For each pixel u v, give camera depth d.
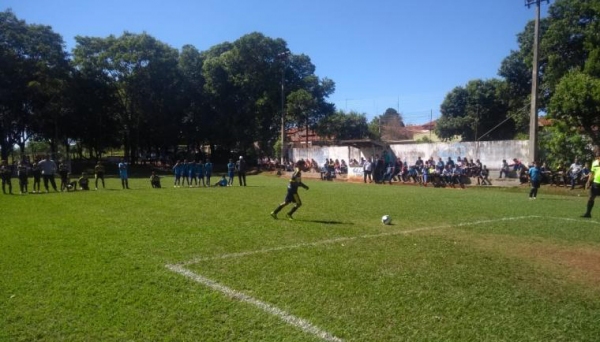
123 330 4.59
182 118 53.44
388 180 30.27
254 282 6.20
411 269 6.94
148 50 49.00
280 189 23.30
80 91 46.75
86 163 55.16
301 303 5.39
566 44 31.81
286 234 9.73
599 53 26.67
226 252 7.95
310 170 40.12
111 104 49.88
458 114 49.84
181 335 4.48
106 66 48.62
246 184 28.30
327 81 55.75
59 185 27.19
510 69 40.50
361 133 55.97
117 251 7.91
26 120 45.03
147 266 6.93
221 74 51.56
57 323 4.74
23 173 20.69
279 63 51.78
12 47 42.53
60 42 46.53
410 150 33.03
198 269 6.83
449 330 4.68
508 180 25.52
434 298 5.63
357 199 17.95
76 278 6.25
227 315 5.00
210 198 17.91
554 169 24.22
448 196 19.62
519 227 10.98
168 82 50.56
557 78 31.81
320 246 8.55
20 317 4.89
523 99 40.62
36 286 5.89
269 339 4.42
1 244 8.41
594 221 12.04
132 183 29.52
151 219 11.80
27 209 13.91
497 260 7.57
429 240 9.23
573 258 7.77
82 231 9.89
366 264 7.20
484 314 5.13
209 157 55.69
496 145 28.17
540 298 5.69
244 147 53.19
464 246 8.67
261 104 49.50
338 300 5.51
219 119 52.34
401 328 4.71
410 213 13.48
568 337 4.57
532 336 4.57
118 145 56.19
